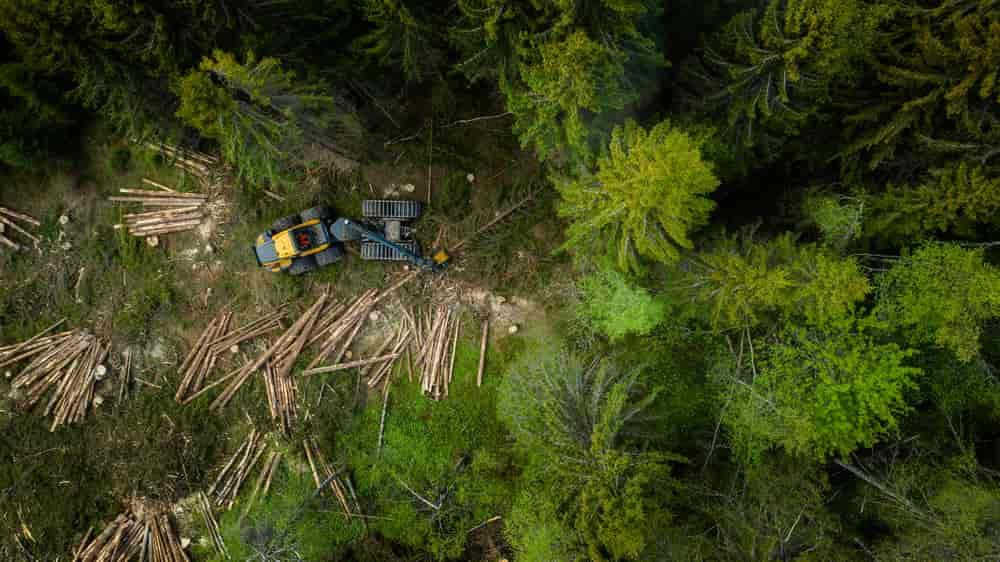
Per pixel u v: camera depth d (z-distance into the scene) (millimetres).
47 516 18531
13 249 18562
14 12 12781
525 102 14414
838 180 16406
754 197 17469
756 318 14961
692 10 16281
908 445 16922
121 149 18578
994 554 14516
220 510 18594
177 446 18594
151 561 18516
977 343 15461
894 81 13844
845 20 11727
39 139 17219
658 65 15031
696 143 13094
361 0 14781
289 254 17688
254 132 14734
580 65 12523
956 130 13945
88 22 13312
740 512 15727
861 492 16797
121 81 14922
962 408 16859
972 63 12719
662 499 15469
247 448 18625
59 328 18609
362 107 18406
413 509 18531
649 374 17688
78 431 18609
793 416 14906
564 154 16094
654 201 11945
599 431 14062
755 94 13953
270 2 14016
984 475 16172
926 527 15180
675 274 15977
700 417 17719
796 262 14430
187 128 17531
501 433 18625
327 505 18562
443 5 14906
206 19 13406
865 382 14570
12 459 18547
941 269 14508
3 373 18547
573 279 18609
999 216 14453
